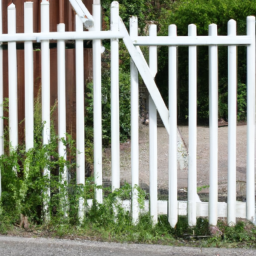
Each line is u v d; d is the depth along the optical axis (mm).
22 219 3480
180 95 12250
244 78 11648
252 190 3441
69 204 3490
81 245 3156
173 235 3416
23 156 3873
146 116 9883
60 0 4180
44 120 3527
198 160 6672
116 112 3422
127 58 9031
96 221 3439
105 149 7031
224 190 4688
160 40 3350
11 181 3518
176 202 3469
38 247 3143
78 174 3508
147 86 3387
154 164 3469
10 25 3508
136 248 3135
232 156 3424
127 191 3461
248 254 3053
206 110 11922
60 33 3414
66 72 4195
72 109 4215
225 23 11445
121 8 12320
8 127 3793
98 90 3428
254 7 11055
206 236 3365
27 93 3516
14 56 3514
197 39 3320
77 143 3490
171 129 3418
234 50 3350
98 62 3414
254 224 3457
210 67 3355
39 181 3418
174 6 15062
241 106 11492
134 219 3471
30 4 3465
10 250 3096
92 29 3432
